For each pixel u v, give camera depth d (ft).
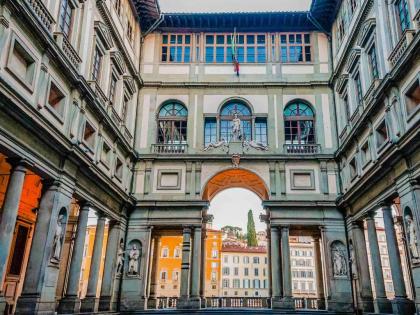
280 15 87.04
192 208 75.77
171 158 79.05
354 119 68.80
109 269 68.33
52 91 48.24
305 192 76.84
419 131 42.16
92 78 60.54
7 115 36.86
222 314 66.28
